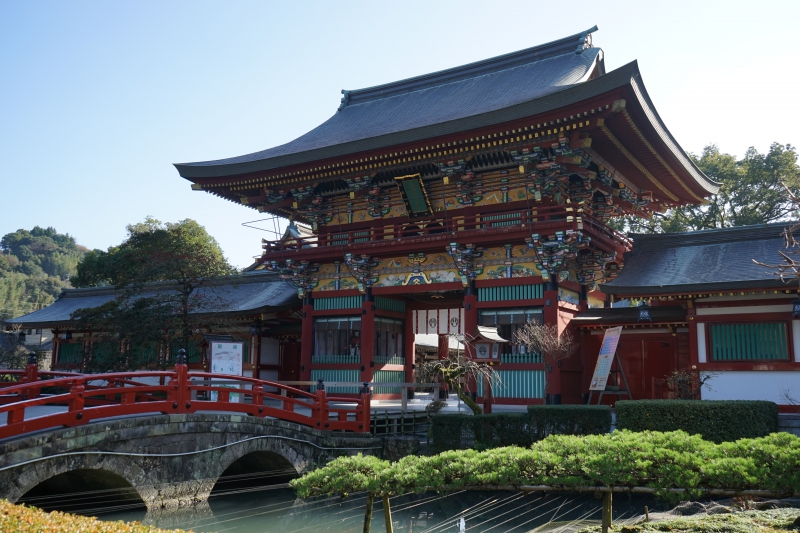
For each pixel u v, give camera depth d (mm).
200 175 34125
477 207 30359
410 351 35188
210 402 19234
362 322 32125
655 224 55719
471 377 28375
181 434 18062
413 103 38219
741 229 28375
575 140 25516
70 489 18359
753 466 9312
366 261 31688
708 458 9781
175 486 17719
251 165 32688
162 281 45844
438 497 20281
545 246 26781
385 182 32375
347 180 32250
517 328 28312
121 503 17203
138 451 16938
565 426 21094
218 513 19266
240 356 25266
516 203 29297
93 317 36375
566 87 24016
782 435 10031
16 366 62625
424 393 41188
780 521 10836
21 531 9359
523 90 32594
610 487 10148
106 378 16797
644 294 24875
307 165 31359
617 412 20938
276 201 35312
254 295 41750
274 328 39000
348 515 19859
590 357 28234
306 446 21719
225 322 36531
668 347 26500
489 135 26422
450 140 27312
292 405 21844
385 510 11234
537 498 19078
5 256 187125
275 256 33969
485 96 34219
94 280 68500
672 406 20016
